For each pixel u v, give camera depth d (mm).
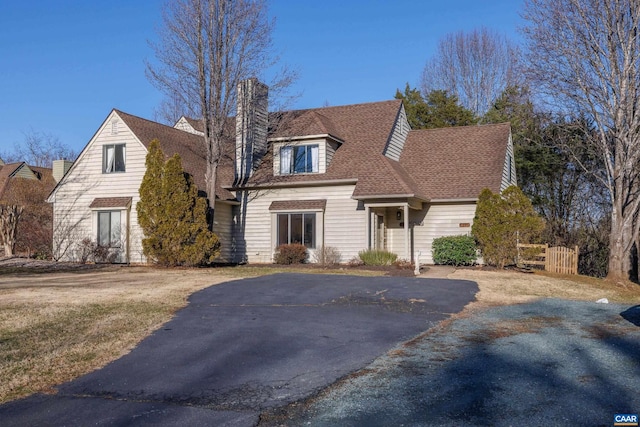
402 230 24984
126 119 25203
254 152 25875
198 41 22953
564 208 34250
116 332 10336
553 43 20250
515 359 8344
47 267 23062
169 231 22016
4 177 38562
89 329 10578
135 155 24750
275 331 10469
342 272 20172
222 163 27391
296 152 25172
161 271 20953
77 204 25734
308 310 12680
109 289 15734
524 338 9875
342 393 6910
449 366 8023
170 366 8250
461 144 26812
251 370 8008
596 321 11609
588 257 28797
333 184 24078
